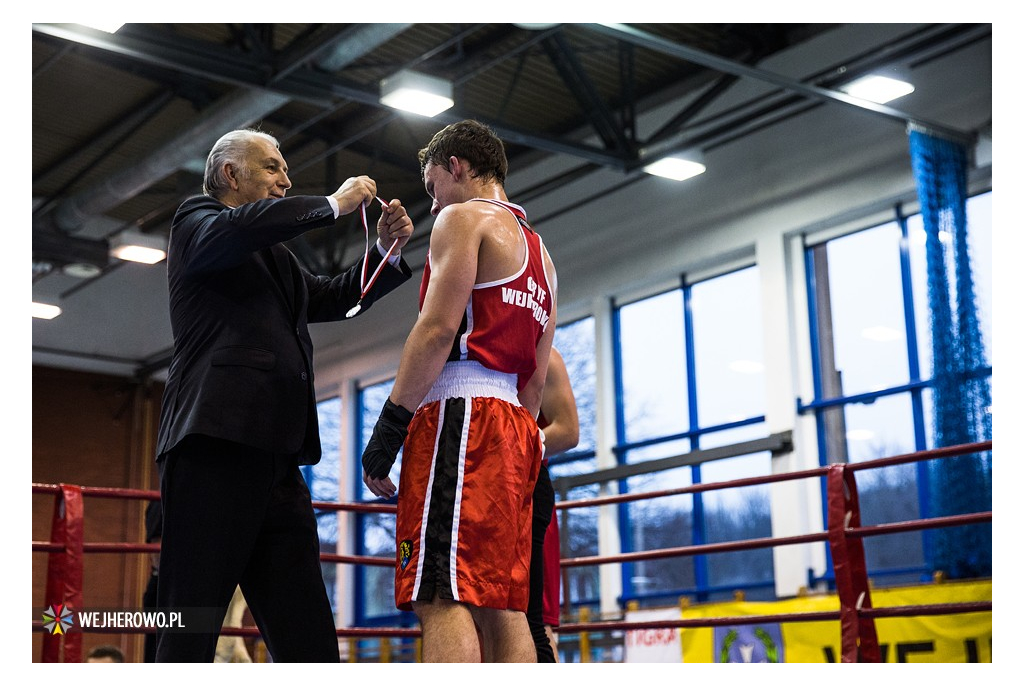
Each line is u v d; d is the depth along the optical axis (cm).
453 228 227
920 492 909
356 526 1400
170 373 243
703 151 1083
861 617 391
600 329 1160
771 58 990
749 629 849
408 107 834
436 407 226
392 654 1309
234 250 231
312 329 1478
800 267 1012
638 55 1024
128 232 1123
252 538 235
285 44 971
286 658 240
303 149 1195
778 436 977
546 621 334
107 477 1488
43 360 1459
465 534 214
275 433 236
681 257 1092
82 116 1131
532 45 982
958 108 895
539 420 350
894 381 938
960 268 851
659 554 441
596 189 1177
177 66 804
